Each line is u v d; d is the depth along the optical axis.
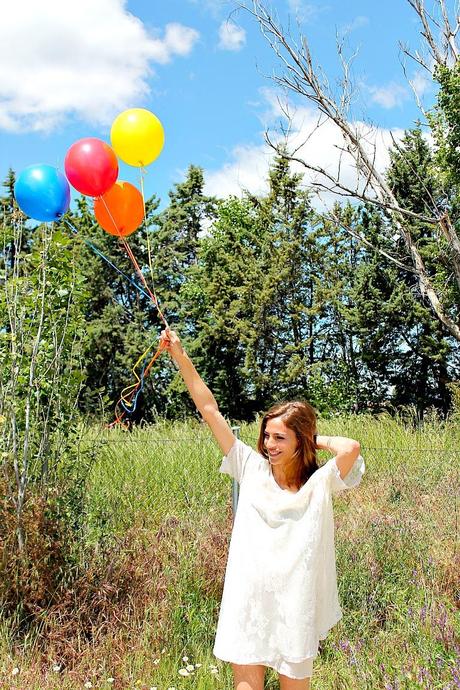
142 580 5.11
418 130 26.34
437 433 11.68
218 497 8.14
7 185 25.62
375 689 3.87
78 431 5.41
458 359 26.69
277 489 3.10
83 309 5.39
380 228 26.78
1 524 4.70
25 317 5.24
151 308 31.53
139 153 4.23
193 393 3.29
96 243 30.12
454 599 5.06
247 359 28.17
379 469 9.51
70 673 4.11
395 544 5.95
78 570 4.86
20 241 5.20
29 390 4.90
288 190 30.56
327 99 17.41
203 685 4.00
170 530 6.42
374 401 27.41
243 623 2.89
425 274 20.38
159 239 31.70
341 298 28.78
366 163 17.91
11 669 4.13
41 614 4.50
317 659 4.39
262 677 2.96
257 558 2.95
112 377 29.09
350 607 5.02
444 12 18.16
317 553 2.97
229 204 34.31
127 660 4.28
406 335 26.91
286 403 3.19
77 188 4.22
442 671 3.95
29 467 5.04
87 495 6.50
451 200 20.28
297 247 28.61
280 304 29.48
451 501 7.27
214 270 30.45
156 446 9.53
